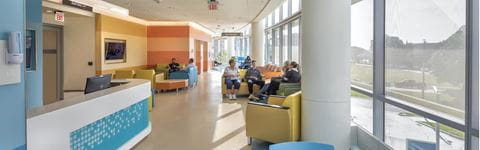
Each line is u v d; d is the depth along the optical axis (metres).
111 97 3.65
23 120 1.92
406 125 3.56
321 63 3.83
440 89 2.94
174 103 8.05
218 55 29.88
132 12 11.29
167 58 14.91
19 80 1.87
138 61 13.56
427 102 3.17
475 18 2.37
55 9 8.50
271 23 14.80
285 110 4.12
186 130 5.27
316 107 3.91
